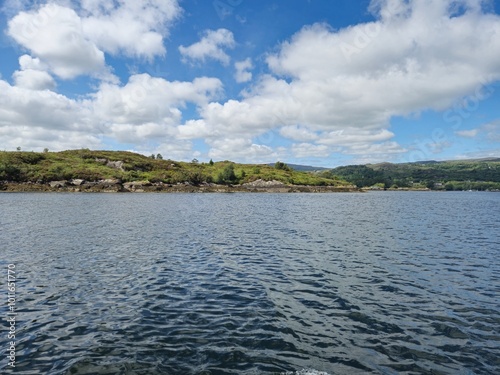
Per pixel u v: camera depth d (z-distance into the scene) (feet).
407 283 62.54
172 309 48.88
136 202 277.03
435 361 35.37
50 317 45.65
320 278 65.41
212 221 157.07
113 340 39.11
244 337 40.19
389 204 308.40
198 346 37.86
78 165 517.96
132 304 50.70
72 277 64.23
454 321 45.55
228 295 55.16
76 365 33.63
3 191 398.83
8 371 32.40
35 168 460.96
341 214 201.36
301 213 205.67
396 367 34.17
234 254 86.28
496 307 50.65
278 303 51.75
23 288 57.47
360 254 87.45
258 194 499.10
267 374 32.45
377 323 44.73
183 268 71.92
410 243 104.01
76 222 145.07
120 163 556.92
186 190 508.94
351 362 34.91
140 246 94.94
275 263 77.15
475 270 71.92
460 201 376.48
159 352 36.37
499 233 126.21
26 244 95.81
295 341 39.34
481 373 33.24
